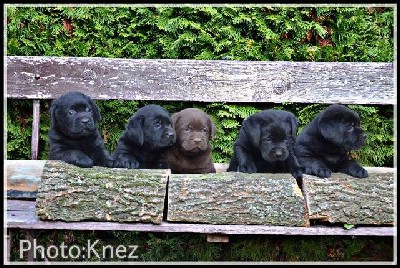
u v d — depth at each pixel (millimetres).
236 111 3211
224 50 3236
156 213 2490
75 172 2533
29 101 3236
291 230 2496
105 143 3266
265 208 2518
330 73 3195
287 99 3189
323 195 2537
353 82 3193
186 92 3186
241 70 3189
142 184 2525
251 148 2781
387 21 3234
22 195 2754
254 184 2547
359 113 3256
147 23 3215
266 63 3193
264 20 3209
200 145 2758
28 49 3203
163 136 2730
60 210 2488
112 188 2514
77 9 3191
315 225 2545
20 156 3238
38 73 3158
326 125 2709
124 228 2482
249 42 3219
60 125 2709
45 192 2500
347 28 3236
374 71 3195
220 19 3211
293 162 2699
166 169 2621
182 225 2492
